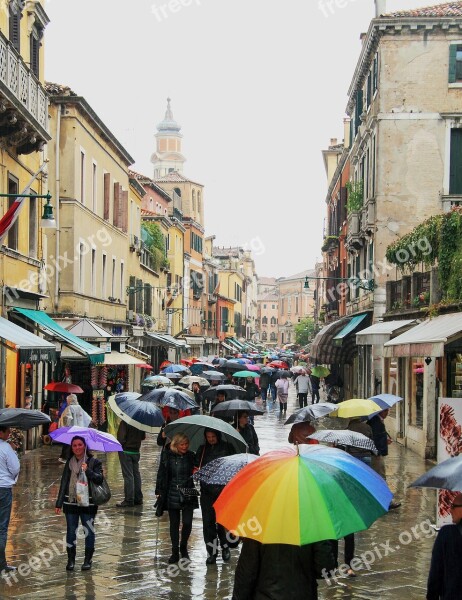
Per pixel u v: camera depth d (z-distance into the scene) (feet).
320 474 17.17
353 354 122.62
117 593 27.45
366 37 100.12
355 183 111.24
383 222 95.25
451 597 17.65
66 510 30.42
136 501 43.09
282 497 16.58
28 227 71.36
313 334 255.09
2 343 52.13
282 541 15.99
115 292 108.68
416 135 94.89
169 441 32.53
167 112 400.47
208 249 259.39
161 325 153.69
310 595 17.42
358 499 16.87
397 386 77.46
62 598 26.76
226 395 52.85
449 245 60.64
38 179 74.23
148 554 32.86
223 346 253.85
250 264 394.32
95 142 94.89
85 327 76.74
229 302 280.92
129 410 40.42
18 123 60.59
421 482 18.99
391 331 71.67
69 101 83.61
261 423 92.84
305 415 38.34
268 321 526.57
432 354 47.98
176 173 233.14
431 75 94.79
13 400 64.34
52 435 30.89
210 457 32.24
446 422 33.81
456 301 57.98
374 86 100.01
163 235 157.69
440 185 94.73
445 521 34.30
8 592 27.37
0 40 54.95
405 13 94.89
